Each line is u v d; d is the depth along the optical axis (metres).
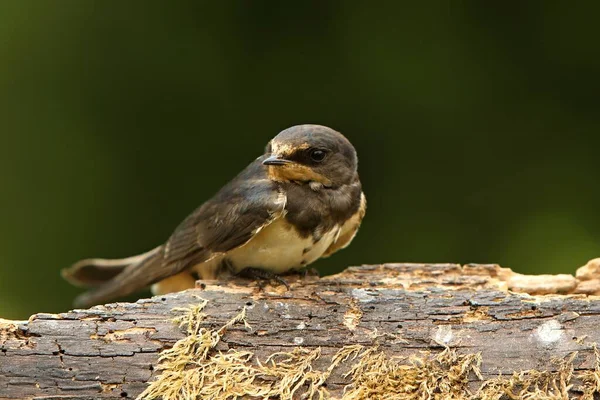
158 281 12.21
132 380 9.47
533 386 9.52
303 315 10.02
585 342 9.68
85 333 9.59
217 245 11.34
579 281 10.93
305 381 9.61
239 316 9.92
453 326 9.89
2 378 9.30
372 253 15.75
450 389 9.54
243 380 9.56
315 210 11.29
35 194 15.97
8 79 15.89
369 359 9.71
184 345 9.65
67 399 9.34
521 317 9.87
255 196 11.12
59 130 15.97
